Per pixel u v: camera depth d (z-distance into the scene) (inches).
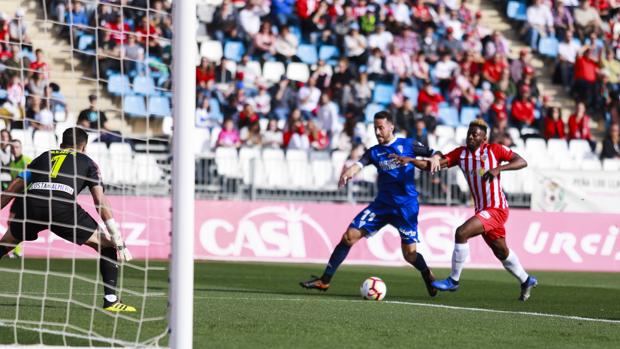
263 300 1200.2
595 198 2196.1
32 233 1008.2
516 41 2901.1
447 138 2487.7
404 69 2645.2
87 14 2413.9
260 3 2687.0
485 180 1272.1
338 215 2127.2
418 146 1290.6
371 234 1304.1
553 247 2172.7
